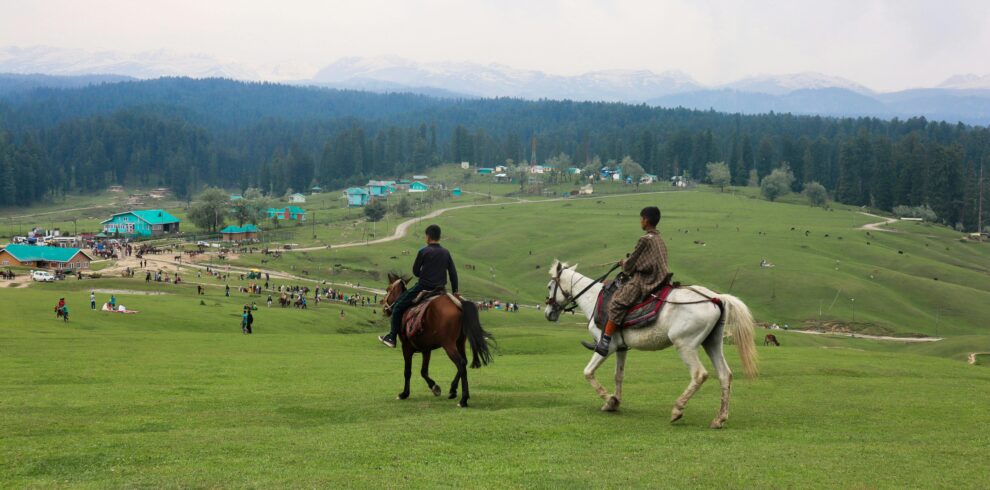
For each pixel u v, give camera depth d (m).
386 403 19.09
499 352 50.22
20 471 12.06
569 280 18.86
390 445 13.85
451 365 33.31
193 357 34.75
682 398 16.22
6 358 30.97
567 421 16.38
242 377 26.44
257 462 12.52
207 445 13.79
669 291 16.53
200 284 122.31
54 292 90.12
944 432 16.34
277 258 170.75
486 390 23.00
